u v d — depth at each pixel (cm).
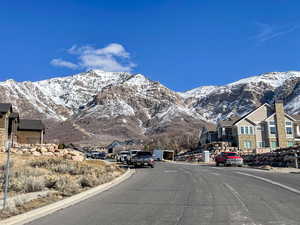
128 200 1151
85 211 962
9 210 916
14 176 1678
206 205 1022
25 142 5291
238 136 6312
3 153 2755
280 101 6462
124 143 14075
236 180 1777
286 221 796
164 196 1229
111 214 912
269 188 1417
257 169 2864
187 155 6425
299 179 1812
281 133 6338
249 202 1068
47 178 1582
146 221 816
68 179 1566
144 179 1944
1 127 3738
